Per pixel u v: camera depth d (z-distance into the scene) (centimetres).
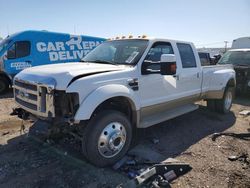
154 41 486
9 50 1094
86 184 344
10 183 344
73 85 353
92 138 368
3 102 881
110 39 558
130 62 452
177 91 539
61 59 1232
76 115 351
